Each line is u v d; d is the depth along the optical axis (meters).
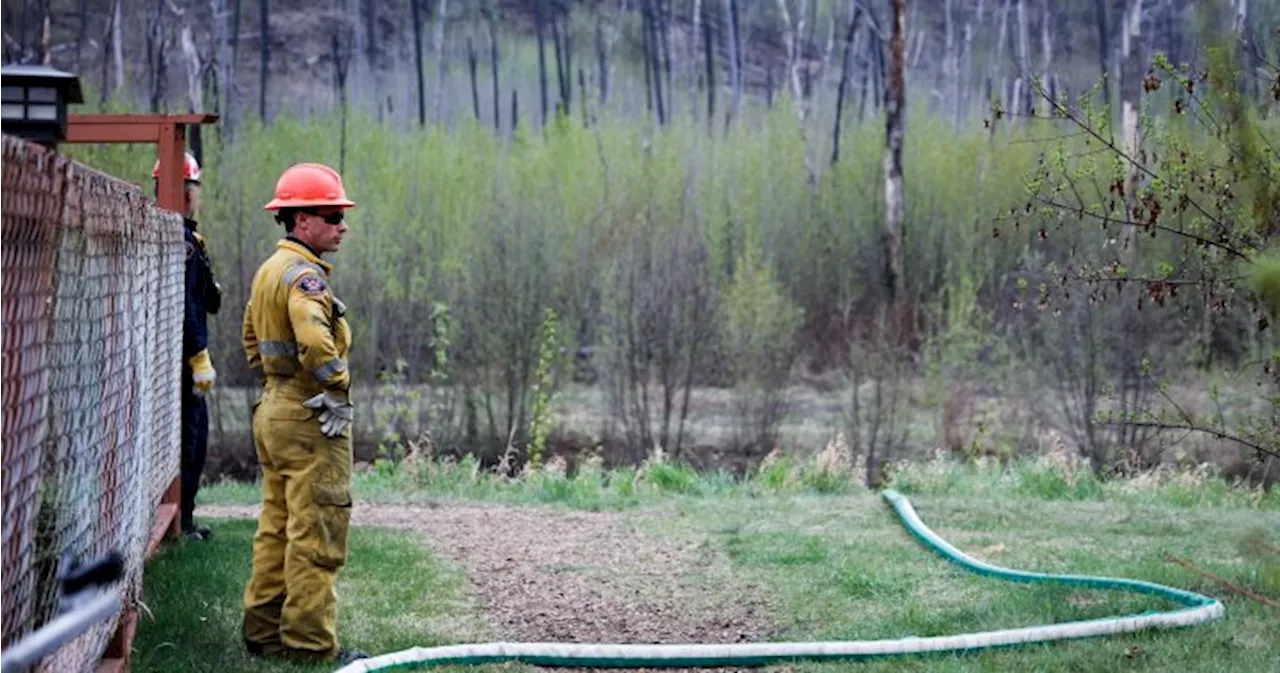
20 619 3.55
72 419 4.17
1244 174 5.96
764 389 21.61
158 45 36.62
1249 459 8.82
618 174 31.77
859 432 20.56
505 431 21.47
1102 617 7.53
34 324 3.62
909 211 32.06
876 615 7.93
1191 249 8.65
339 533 6.45
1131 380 18.39
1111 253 13.82
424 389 21.67
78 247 4.23
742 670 6.77
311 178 6.37
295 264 6.31
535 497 13.34
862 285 31.88
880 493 13.15
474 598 8.39
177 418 8.26
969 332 22.28
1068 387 19.97
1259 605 7.50
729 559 9.72
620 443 21.36
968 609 7.89
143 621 6.97
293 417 6.35
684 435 21.67
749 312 22.42
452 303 22.44
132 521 5.61
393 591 8.45
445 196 27.80
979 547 9.96
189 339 9.22
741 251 32.41
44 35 32.31
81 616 2.72
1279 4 6.24
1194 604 7.70
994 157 31.22
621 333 21.81
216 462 20.44
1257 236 7.08
